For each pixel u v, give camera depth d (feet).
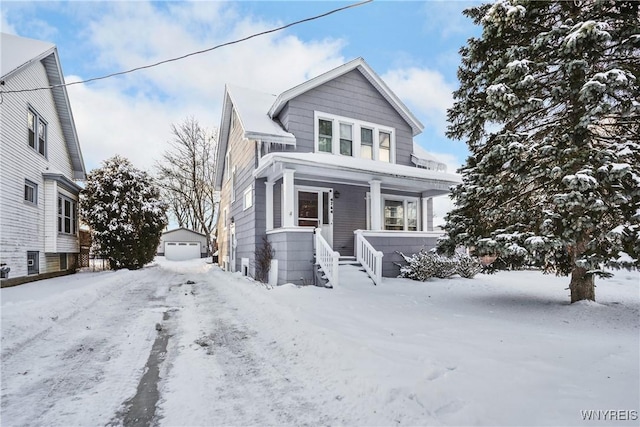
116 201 50.19
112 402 9.37
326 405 9.00
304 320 15.98
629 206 15.31
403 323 16.07
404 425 7.72
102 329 16.93
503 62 18.56
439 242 22.80
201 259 105.91
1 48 34.35
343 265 31.37
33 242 36.83
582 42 15.37
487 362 10.66
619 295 23.39
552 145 16.93
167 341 14.99
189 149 99.71
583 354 11.38
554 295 24.25
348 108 40.50
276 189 35.78
